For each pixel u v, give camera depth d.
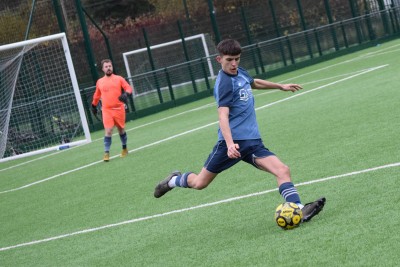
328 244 12.41
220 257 13.23
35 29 50.03
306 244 12.72
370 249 11.63
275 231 14.13
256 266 12.15
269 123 32.28
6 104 41.53
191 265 13.16
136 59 60.50
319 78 50.12
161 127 42.31
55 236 18.81
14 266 16.41
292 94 43.25
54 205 23.81
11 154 43.25
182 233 15.88
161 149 31.78
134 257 14.73
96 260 15.20
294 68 65.12
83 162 33.84
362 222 13.28
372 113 27.73
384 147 20.33
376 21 72.94
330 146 22.80
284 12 65.88
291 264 11.80
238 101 14.37
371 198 14.95
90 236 17.78
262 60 63.06
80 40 51.88
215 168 14.73
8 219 23.19
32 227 20.88
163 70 55.72
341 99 34.62
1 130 41.41
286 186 14.15
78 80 51.53
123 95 31.59
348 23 70.19
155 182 23.67
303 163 20.94
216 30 60.91
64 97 43.94
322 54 67.56
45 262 16.11
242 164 22.80
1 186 32.06
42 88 44.56
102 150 37.06
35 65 44.56
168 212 18.50
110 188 24.56
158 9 67.75
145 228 17.28
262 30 64.19
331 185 17.12
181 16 65.94
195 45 62.94
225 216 16.55
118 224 18.42
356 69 49.81
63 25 50.38
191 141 32.09
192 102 57.06
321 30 67.75
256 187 18.94
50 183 29.39
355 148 21.28
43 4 50.38
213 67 59.31
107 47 55.38
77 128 44.06
